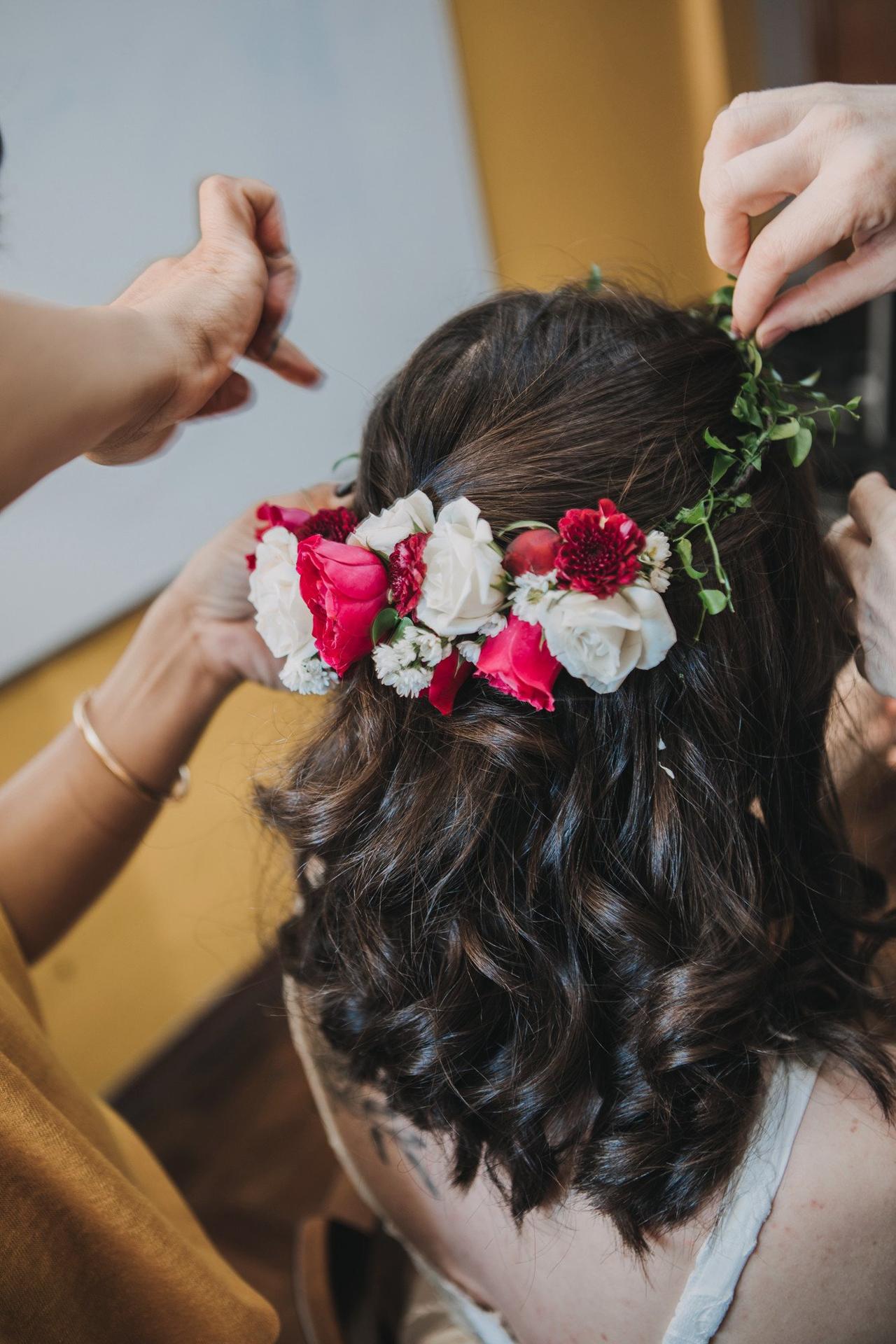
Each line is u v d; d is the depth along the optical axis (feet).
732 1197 2.12
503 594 2.00
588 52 8.36
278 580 2.18
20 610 5.54
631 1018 2.23
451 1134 2.40
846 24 9.21
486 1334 2.84
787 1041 2.25
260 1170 6.19
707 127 9.78
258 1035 7.11
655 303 2.41
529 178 8.31
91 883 3.20
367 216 6.93
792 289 2.42
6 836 3.05
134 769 3.14
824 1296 2.13
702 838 2.21
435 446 2.23
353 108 6.60
